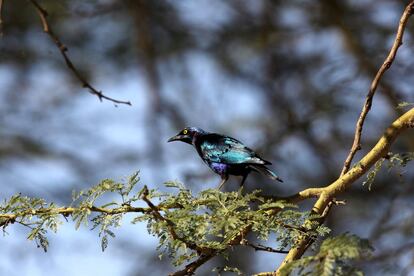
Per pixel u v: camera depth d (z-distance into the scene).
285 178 16.92
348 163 7.80
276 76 18.42
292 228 6.55
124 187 6.66
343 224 16.58
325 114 16.91
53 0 15.61
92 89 7.39
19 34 16.03
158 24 17.56
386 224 14.99
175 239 6.29
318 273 5.26
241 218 6.45
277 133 17.25
